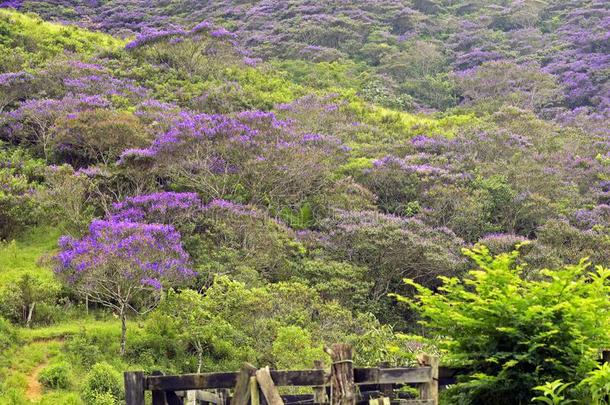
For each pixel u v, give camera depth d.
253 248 29.70
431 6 93.75
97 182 32.75
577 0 90.81
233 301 24.50
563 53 76.81
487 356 9.69
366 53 78.69
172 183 34.97
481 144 43.75
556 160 43.50
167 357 24.11
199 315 23.92
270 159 33.72
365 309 29.41
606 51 76.44
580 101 68.75
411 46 79.69
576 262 32.22
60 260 24.95
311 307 25.67
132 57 53.91
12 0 86.25
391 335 21.56
